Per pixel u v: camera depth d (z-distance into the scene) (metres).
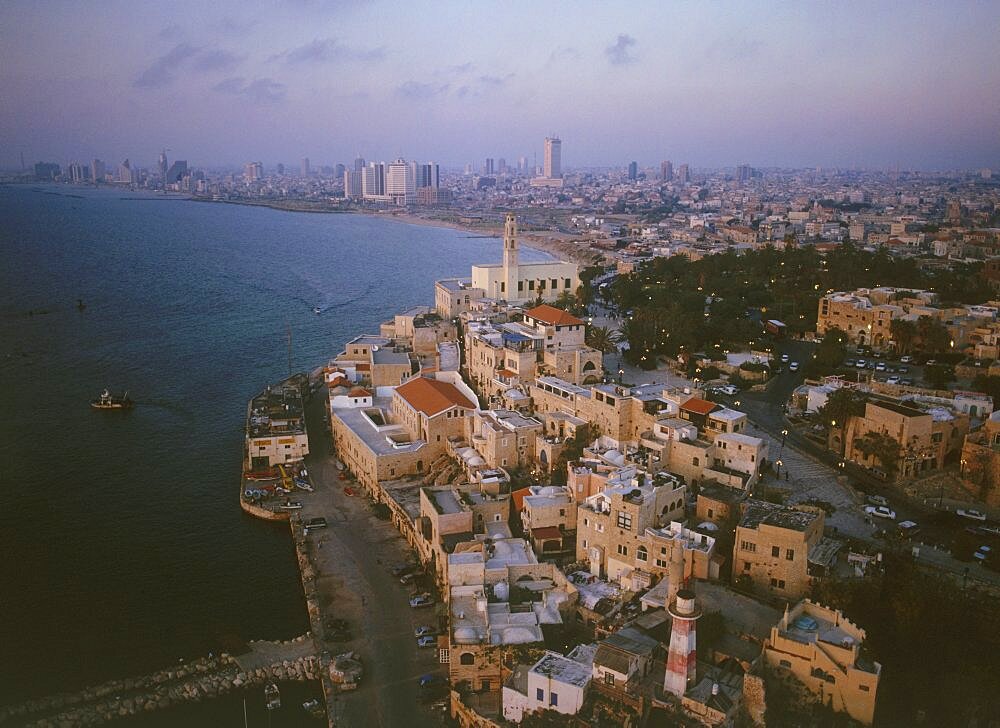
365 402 196.00
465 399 179.12
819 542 118.00
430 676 108.81
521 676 98.38
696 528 123.69
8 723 101.38
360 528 149.88
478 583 116.12
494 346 197.88
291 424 189.50
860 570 112.56
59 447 191.88
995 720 90.06
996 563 116.69
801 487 146.25
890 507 139.00
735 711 87.19
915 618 98.00
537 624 106.81
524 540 130.25
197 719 103.00
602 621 107.56
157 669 113.06
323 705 105.12
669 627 99.25
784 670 93.00
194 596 131.12
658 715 87.88
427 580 131.75
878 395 173.00
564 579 118.06
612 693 90.31
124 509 160.38
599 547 123.00
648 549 116.06
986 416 166.62
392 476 162.50
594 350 190.62
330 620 121.25
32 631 121.06
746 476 138.38
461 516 128.62
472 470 155.00
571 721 90.50
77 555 142.75
